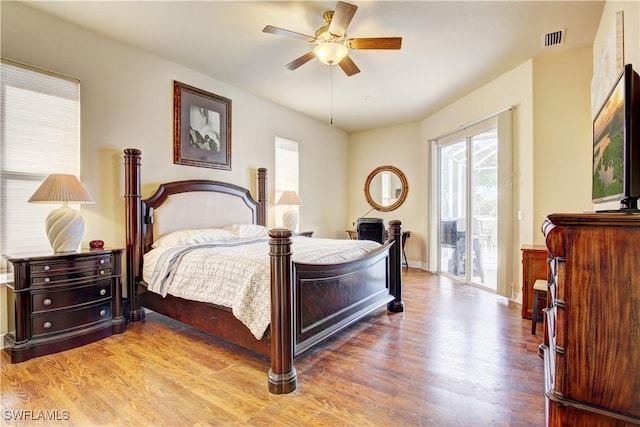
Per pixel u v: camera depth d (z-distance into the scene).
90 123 2.97
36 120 2.66
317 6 2.59
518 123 3.72
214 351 2.49
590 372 1.20
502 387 1.96
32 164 2.64
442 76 3.97
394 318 3.24
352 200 6.85
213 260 2.54
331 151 6.33
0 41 2.48
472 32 2.97
